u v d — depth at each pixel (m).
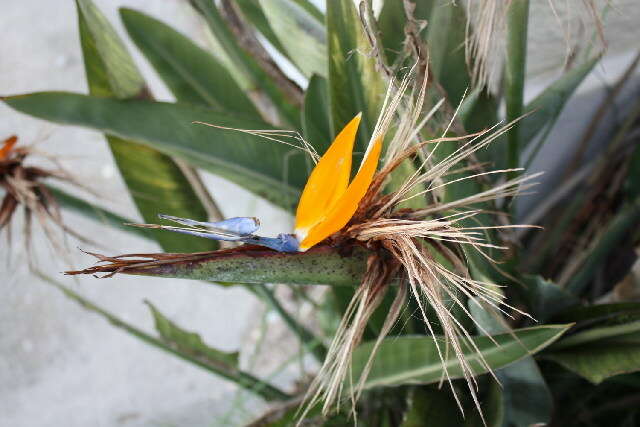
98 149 2.27
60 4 2.74
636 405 1.03
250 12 1.00
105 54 0.88
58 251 0.93
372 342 0.84
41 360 2.00
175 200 0.99
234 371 1.04
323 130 0.93
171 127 0.91
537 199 1.36
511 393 0.86
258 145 0.93
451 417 0.87
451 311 0.82
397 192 0.71
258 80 1.02
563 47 1.11
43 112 0.90
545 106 0.95
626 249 1.16
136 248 2.14
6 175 0.91
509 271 0.87
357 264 0.70
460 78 0.91
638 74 1.21
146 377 1.88
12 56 2.62
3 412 1.91
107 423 1.76
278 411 0.93
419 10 0.83
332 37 0.78
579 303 0.88
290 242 0.67
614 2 1.01
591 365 0.85
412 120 0.73
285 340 1.78
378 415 0.99
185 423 1.50
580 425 1.05
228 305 1.98
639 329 0.82
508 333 0.76
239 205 2.10
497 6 0.80
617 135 1.18
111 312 2.05
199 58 1.01
